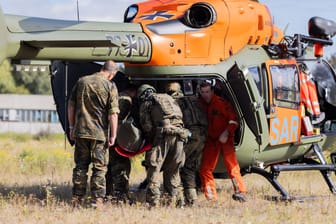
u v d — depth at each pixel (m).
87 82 28.78
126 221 26.02
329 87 39.09
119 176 31.27
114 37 29.00
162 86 32.34
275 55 35.12
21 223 25.42
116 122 28.92
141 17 32.31
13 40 25.53
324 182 43.03
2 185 37.41
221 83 32.03
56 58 27.36
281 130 34.06
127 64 32.03
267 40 34.88
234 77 31.27
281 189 32.78
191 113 30.44
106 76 29.19
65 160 53.28
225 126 31.59
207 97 31.42
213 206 30.47
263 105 32.66
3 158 55.28
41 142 106.75
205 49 31.94
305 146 36.16
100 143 28.89
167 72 31.27
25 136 132.25
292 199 32.31
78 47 27.45
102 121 28.92
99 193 28.92
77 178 29.25
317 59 38.00
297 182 42.53
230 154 31.72
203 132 30.58
